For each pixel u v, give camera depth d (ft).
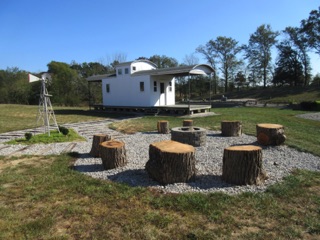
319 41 124.67
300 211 9.93
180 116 48.49
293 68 139.03
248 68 151.64
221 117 45.11
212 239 8.17
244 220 9.31
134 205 10.68
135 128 34.63
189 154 12.90
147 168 13.89
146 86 57.11
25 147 22.94
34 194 12.00
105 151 15.67
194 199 10.93
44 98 27.35
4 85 114.83
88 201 11.14
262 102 87.81
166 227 8.93
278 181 13.09
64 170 15.65
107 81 67.41
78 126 38.52
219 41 141.49
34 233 8.66
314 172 14.66
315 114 52.85
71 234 8.62
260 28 140.46
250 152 12.45
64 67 115.44
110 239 8.30
